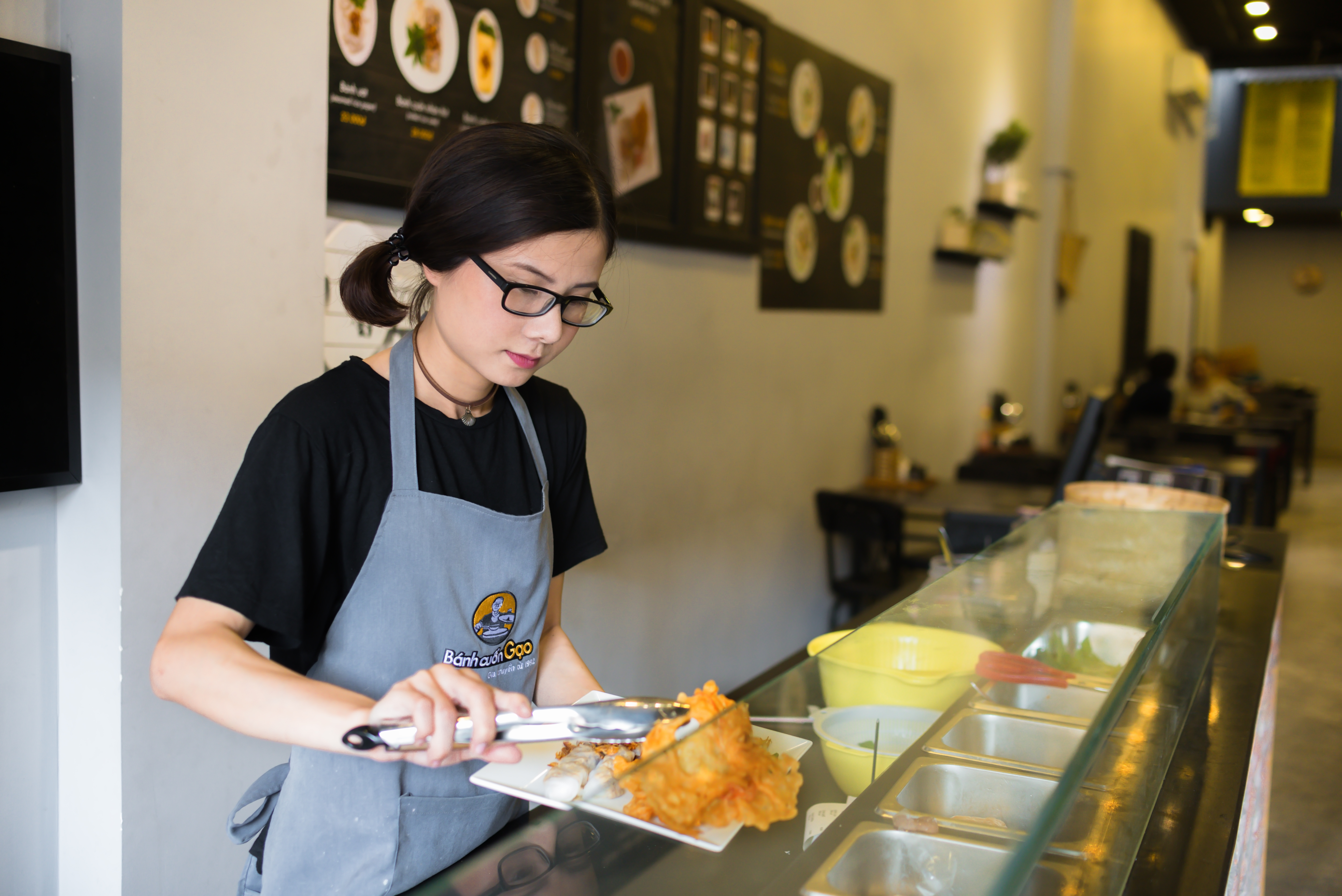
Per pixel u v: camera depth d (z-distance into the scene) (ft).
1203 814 3.88
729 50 10.77
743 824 2.72
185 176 5.28
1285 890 8.84
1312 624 17.15
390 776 3.53
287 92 5.78
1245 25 29.14
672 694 10.85
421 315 3.77
